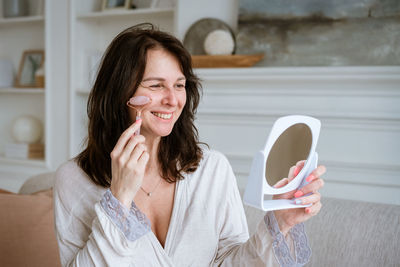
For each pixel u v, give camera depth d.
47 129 3.22
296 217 1.04
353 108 2.25
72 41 3.11
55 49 3.18
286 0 2.39
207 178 1.29
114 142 1.19
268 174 0.92
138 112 1.04
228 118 2.53
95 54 3.19
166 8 2.77
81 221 1.19
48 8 3.17
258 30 2.45
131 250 1.01
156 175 1.25
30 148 3.37
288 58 2.40
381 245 1.30
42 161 3.26
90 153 1.22
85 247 1.05
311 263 1.37
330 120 2.29
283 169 0.95
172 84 1.09
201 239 1.22
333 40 2.30
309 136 0.97
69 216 1.20
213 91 2.55
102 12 3.00
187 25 2.67
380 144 2.21
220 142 2.57
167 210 1.24
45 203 1.62
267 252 1.09
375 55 2.22
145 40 1.08
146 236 1.14
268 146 0.91
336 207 1.46
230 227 1.28
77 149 3.18
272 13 2.42
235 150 2.53
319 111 2.31
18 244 1.48
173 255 1.18
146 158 1.01
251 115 2.46
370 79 2.16
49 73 3.20
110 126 1.17
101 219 1.00
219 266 1.23
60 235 1.20
